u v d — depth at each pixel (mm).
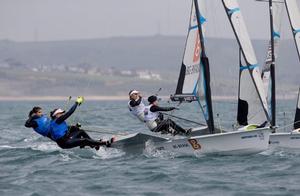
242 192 48969
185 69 70875
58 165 62844
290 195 47750
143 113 70188
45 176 56625
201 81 68438
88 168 60500
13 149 76438
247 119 74250
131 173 57219
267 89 75500
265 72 76062
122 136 67688
